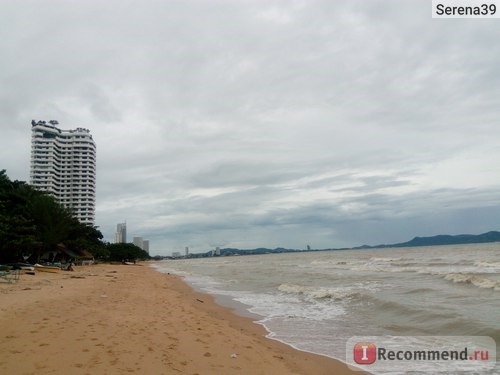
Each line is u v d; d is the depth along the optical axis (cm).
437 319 1423
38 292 2014
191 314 1675
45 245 5306
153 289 2895
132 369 801
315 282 3180
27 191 5347
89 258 8006
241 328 1480
